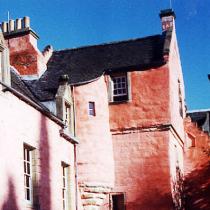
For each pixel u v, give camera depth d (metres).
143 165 29.55
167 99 30.03
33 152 22.47
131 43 32.88
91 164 28.05
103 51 32.81
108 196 29.05
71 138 26.73
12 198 19.89
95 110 29.20
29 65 30.97
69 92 27.94
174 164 30.52
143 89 30.45
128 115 30.31
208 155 32.62
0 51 20.88
